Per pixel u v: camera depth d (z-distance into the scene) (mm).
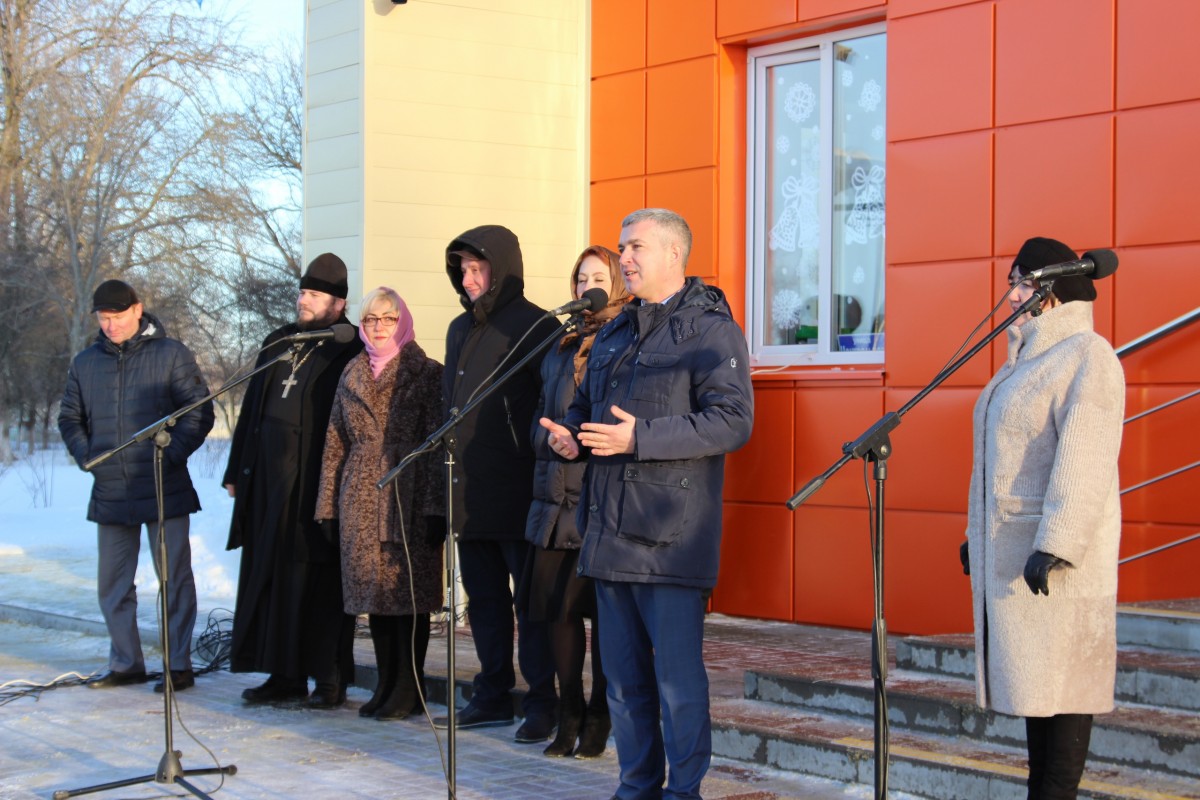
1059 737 3309
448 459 3783
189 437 6250
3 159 18266
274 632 5695
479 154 7719
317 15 7758
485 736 5191
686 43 7562
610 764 4703
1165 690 4281
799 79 7371
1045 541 3164
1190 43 5680
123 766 4812
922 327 6504
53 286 18375
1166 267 5723
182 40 17578
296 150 17969
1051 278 3336
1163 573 5668
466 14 7680
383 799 4277
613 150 7891
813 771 4398
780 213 7457
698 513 3760
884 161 6992
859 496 6684
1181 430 5629
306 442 5758
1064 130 6047
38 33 17984
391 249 7480
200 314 18062
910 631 6496
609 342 4066
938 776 4043
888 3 6684
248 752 4969
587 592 4727
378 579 5391
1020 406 3352
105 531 6348
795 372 7008
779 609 7023
